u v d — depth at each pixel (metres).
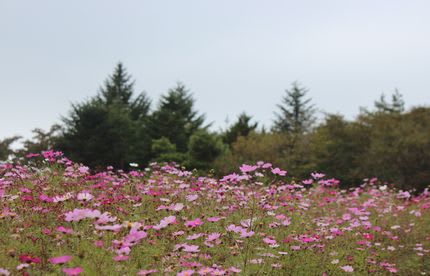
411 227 10.00
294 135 28.67
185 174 8.64
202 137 26.33
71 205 6.47
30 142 28.25
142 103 42.97
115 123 28.28
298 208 8.63
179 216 6.80
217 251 5.82
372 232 8.76
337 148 26.23
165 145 28.66
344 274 6.54
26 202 6.30
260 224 6.43
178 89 41.66
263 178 9.71
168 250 5.55
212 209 7.35
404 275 7.52
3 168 8.40
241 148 29.02
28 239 5.25
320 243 7.21
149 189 7.81
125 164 27.77
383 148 23.00
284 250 6.38
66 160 8.63
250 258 5.62
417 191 21.80
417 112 27.89
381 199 11.47
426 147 22.09
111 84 44.28
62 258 3.83
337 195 11.84
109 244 5.01
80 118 26.92
